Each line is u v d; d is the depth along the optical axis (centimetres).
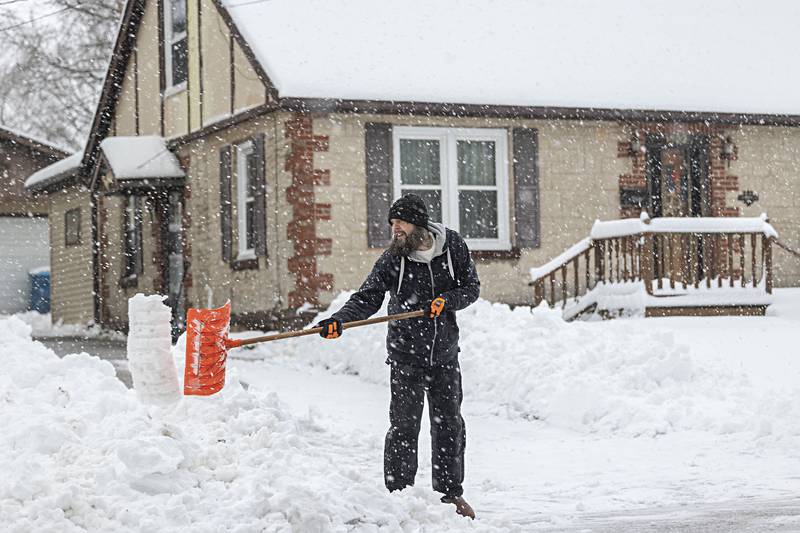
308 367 1584
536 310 1323
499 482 770
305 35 1878
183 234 2225
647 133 1950
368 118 1830
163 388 709
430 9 2042
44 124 4200
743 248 1652
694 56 2066
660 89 1945
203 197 2138
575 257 1727
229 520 523
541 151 1909
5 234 3528
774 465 822
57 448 643
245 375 1476
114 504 540
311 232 1794
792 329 1473
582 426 1070
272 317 1847
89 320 2756
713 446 921
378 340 1468
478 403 1220
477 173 1892
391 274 631
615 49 2042
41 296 3550
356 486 576
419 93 1797
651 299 1600
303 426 974
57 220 2980
